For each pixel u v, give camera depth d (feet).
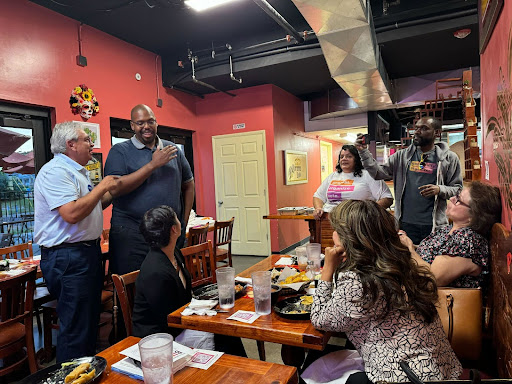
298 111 23.49
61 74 12.84
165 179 8.32
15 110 11.62
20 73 11.43
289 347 5.73
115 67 15.30
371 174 9.41
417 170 8.73
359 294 3.70
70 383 3.07
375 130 21.83
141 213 7.98
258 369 3.26
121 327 6.79
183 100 20.01
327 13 9.39
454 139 29.76
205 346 5.38
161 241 5.32
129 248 7.93
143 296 5.09
